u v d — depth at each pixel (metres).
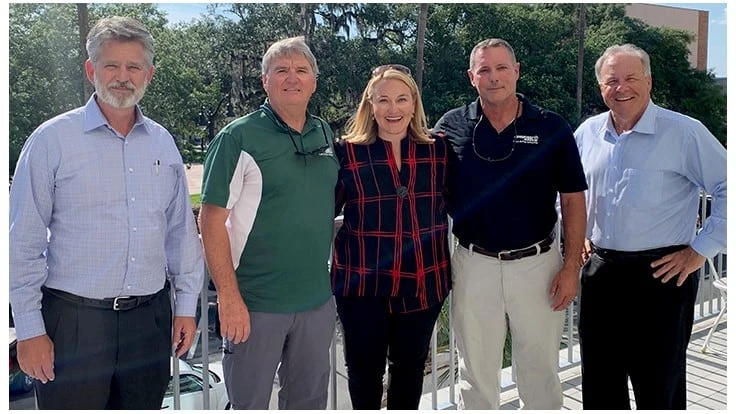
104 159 2.06
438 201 2.60
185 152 25.92
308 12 27.03
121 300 2.11
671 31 32.16
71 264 2.04
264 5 27.44
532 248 2.69
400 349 2.62
